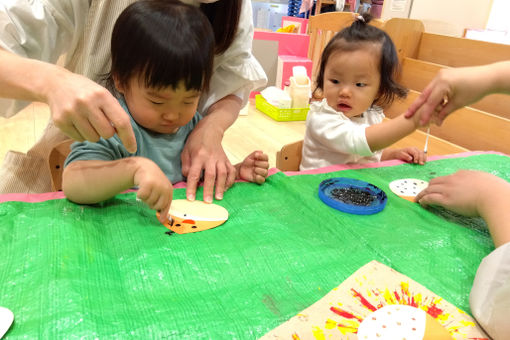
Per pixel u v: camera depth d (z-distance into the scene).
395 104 2.04
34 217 0.58
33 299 0.42
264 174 0.81
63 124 0.48
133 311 0.43
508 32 2.32
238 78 0.98
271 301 0.47
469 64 2.00
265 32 3.13
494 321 0.42
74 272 0.47
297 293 0.49
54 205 0.63
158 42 0.64
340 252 0.59
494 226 0.60
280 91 3.01
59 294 0.42
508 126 1.57
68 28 0.80
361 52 1.02
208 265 0.52
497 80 0.68
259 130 2.59
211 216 0.65
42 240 0.52
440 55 2.15
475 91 0.69
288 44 3.21
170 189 0.61
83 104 0.47
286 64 3.03
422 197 0.76
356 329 0.43
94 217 0.62
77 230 0.55
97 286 0.46
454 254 0.60
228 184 0.77
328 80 1.10
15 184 0.95
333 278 0.52
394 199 0.78
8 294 0.43
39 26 0.73
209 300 0.46
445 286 0.52
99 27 0.79
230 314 0.44
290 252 0.57
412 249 0.60
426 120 0.75
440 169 0.99
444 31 2.70
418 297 0.49
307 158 1.17
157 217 0.64
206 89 0.78
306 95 2.84
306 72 2.93
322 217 0.68
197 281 0.49
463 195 0.69
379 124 0.98
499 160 1.07
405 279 0.52
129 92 0.71
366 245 0.61
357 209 0.71
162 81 0.64
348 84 1.06
